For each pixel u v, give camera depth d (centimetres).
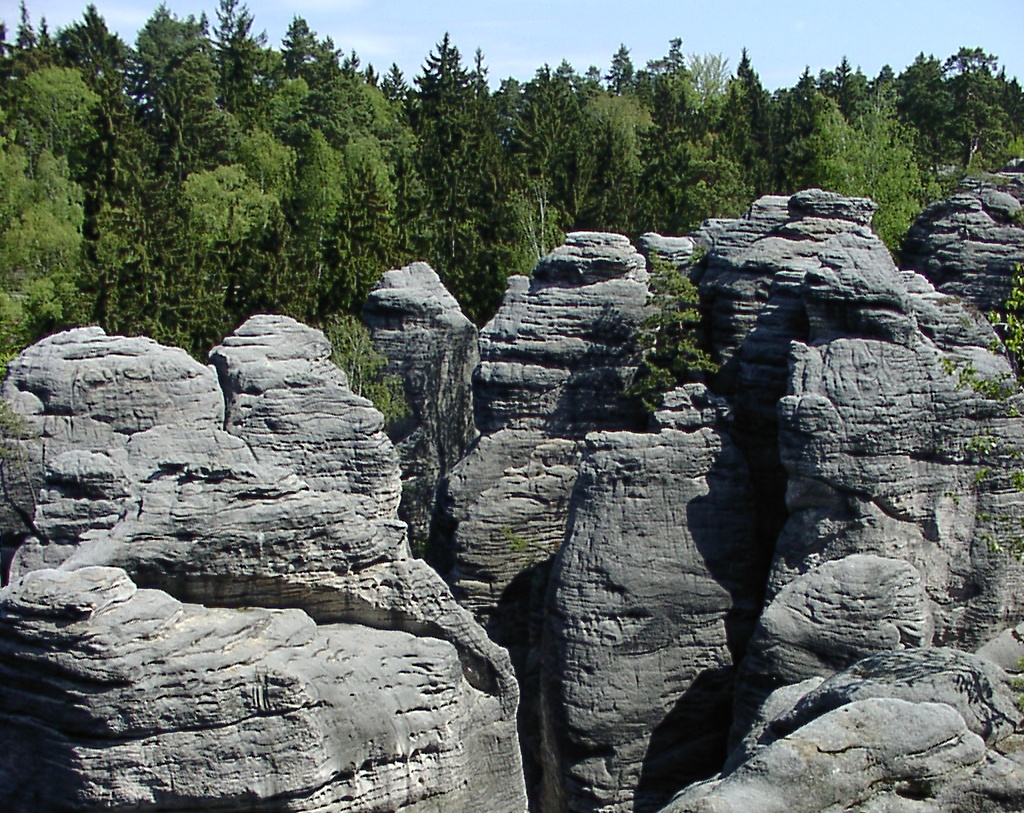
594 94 15588
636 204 8912
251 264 7231
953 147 10688
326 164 9881
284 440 3603
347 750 2328
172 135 10569
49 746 2170
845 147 8244
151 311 6694
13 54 12862
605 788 3931
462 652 2630
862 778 2230
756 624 3856
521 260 7944
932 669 2511
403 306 5672
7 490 3384
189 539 2420
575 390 4644
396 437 5609
